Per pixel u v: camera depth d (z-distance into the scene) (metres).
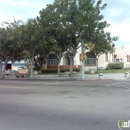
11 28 30.97
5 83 22.58
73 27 24.97
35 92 14.67
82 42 27.56
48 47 30.62
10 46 31.16
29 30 28.66
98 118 7.32
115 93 13.37
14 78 32.66
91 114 7.90
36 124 6.77
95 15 25.44
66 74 37.53
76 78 28.98
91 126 6.41
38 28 27.48
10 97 12.56
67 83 21.86
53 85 19.70
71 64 29.00
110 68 49.56
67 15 25.31
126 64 56.28
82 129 6.13
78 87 17.38
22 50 33.56
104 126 6.40
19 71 35.62
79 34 26.47
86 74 37.06
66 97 12.05
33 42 29.69
